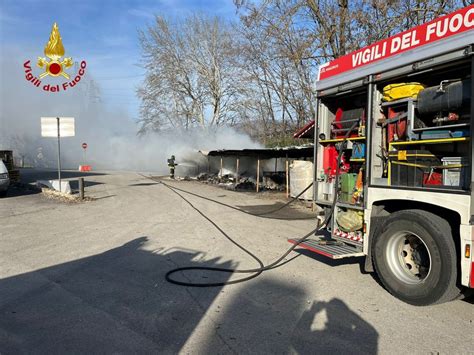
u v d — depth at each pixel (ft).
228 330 12.55
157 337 12.07
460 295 13.99
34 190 57.11
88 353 11.07
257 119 102.89
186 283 17.01
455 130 13.87
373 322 13.21
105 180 79.05
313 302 15.01
